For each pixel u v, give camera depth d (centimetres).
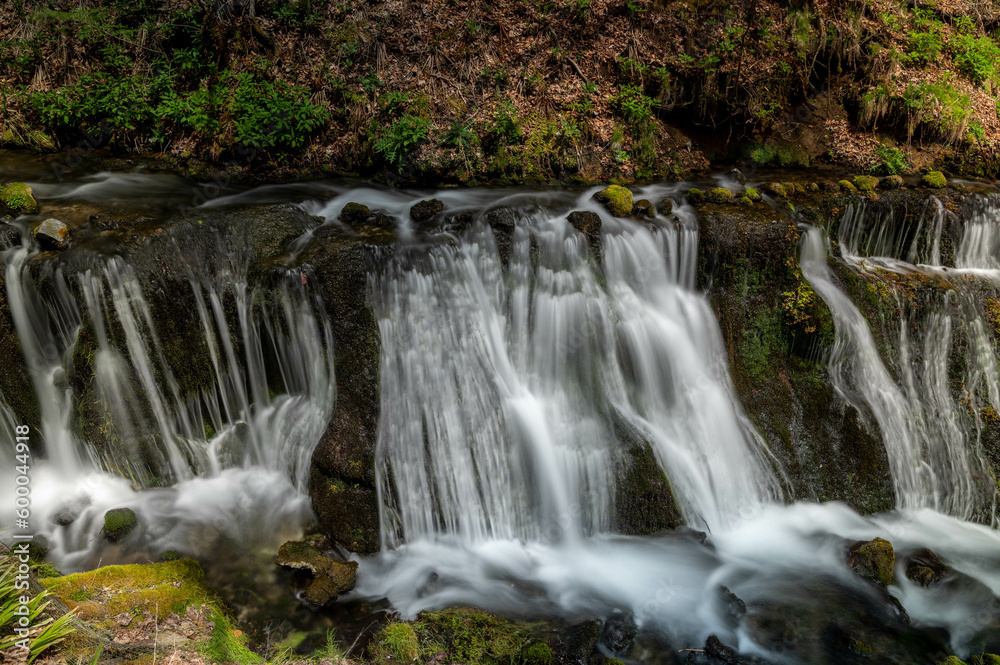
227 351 680
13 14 1005
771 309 759
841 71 1041
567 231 708
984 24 1158
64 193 770
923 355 806
